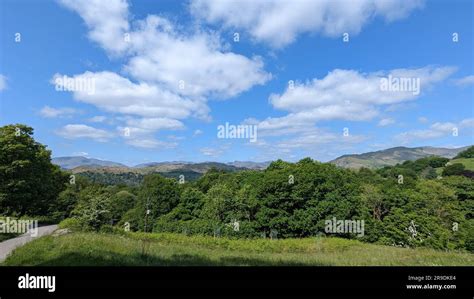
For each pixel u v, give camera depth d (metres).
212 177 88.25
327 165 62.31
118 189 103.56
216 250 19.64
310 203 55.72
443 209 61.12
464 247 56.59
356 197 58.16
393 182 74.75
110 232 25.38
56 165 58.44
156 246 17.58
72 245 13.31
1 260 12.30
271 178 57.44
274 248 24.97
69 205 57.94
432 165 119.25
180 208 72.62
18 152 42.12
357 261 14.05
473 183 70.44
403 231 58.44
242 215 59.62
